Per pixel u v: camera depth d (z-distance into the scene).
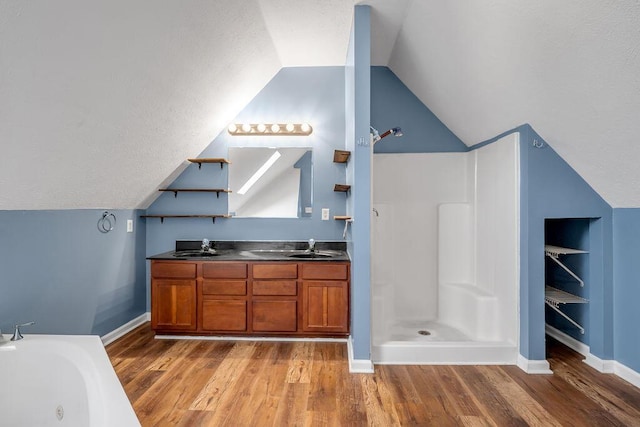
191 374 2.24
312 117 3.30
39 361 1.62
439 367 2.37
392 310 3.02
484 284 2.92
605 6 1.33
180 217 3.31
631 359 2.15
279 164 3.32
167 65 1.97
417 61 2.84
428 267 3.29
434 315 3.28
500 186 2.63
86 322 2.55
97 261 2.67
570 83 1.76
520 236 2.39
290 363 2.41
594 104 1.74
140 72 1.82
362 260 2.34
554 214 2.29
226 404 1.90
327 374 2.26
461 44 2.26
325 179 3.30
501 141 2.61
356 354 2.33
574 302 2.38
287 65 3.26
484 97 2.47
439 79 2.77
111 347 2.69
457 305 3.03
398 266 3.29
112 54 1.57
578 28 1.50
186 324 2.82
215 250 3.31
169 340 2.84
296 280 2.79
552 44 1.67
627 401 1.93
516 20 1.76
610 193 2.19
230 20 2.17
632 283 2.15
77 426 1.39
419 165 3.29
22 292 2.03
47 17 1.20
